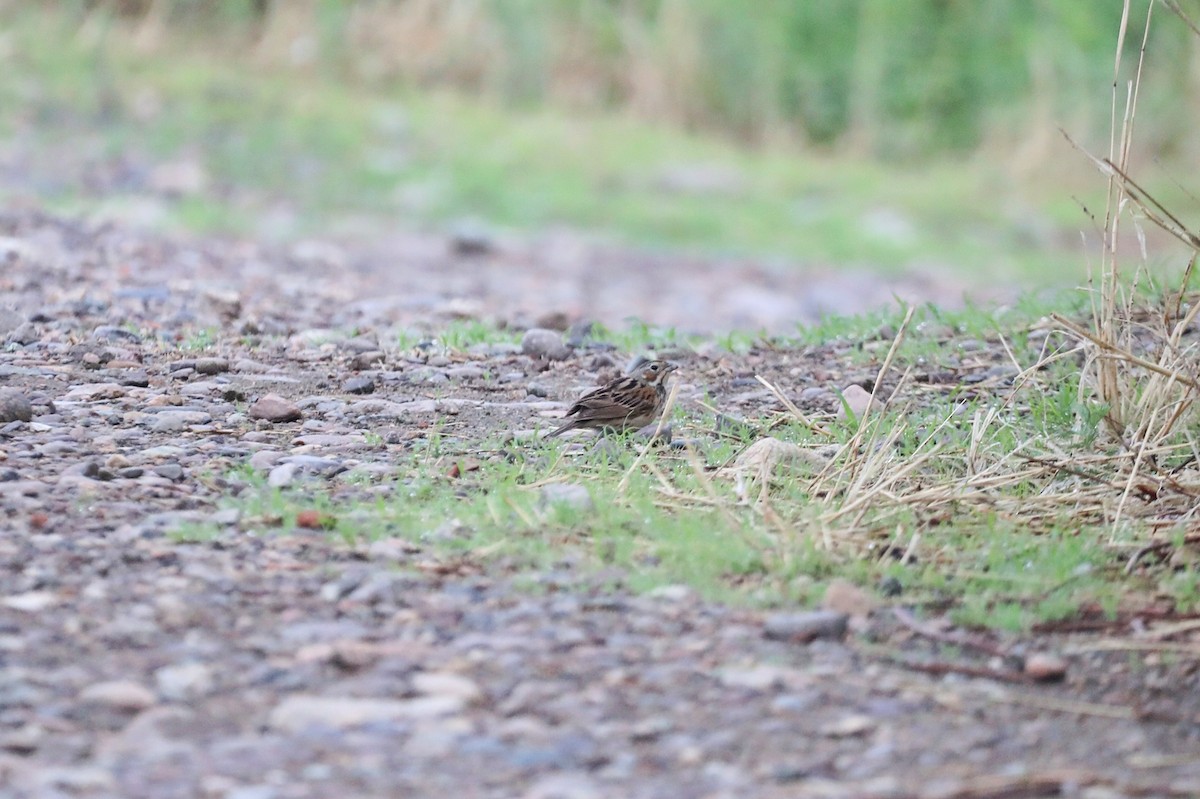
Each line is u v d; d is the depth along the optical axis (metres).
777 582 8.91
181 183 29.42
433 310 19.00
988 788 6.67
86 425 11.94
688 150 37.06
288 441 11.77
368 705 7.21
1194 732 7.37
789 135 39.44
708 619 8.44
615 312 23.14
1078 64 38.47
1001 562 9.33
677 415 12.70
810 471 10.89
